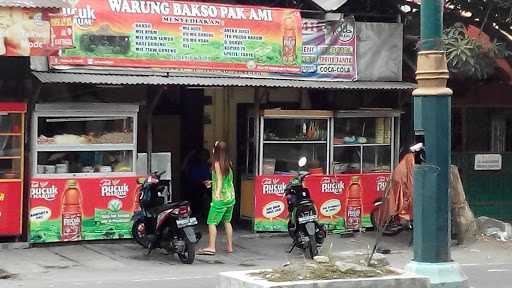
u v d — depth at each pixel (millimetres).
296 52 14508
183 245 12188
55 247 13102
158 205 12719
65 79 12352
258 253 13336
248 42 14109
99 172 13539
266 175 14938
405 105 16734
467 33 15641
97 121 13570
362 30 15258
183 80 13281
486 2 16188
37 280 10680
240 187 15852
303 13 15453
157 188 12781
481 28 15969
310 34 14758
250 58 14141
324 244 14328
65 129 13336
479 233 15438
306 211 12961
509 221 17891
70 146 13320
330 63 14953
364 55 15297
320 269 7367
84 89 13555
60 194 13141
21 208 12906
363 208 15539
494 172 17797
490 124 19156
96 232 13398
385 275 7324
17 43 11375
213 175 13086
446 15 16656
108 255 12656
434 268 8211
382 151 16172
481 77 16281
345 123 15828
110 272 11383
